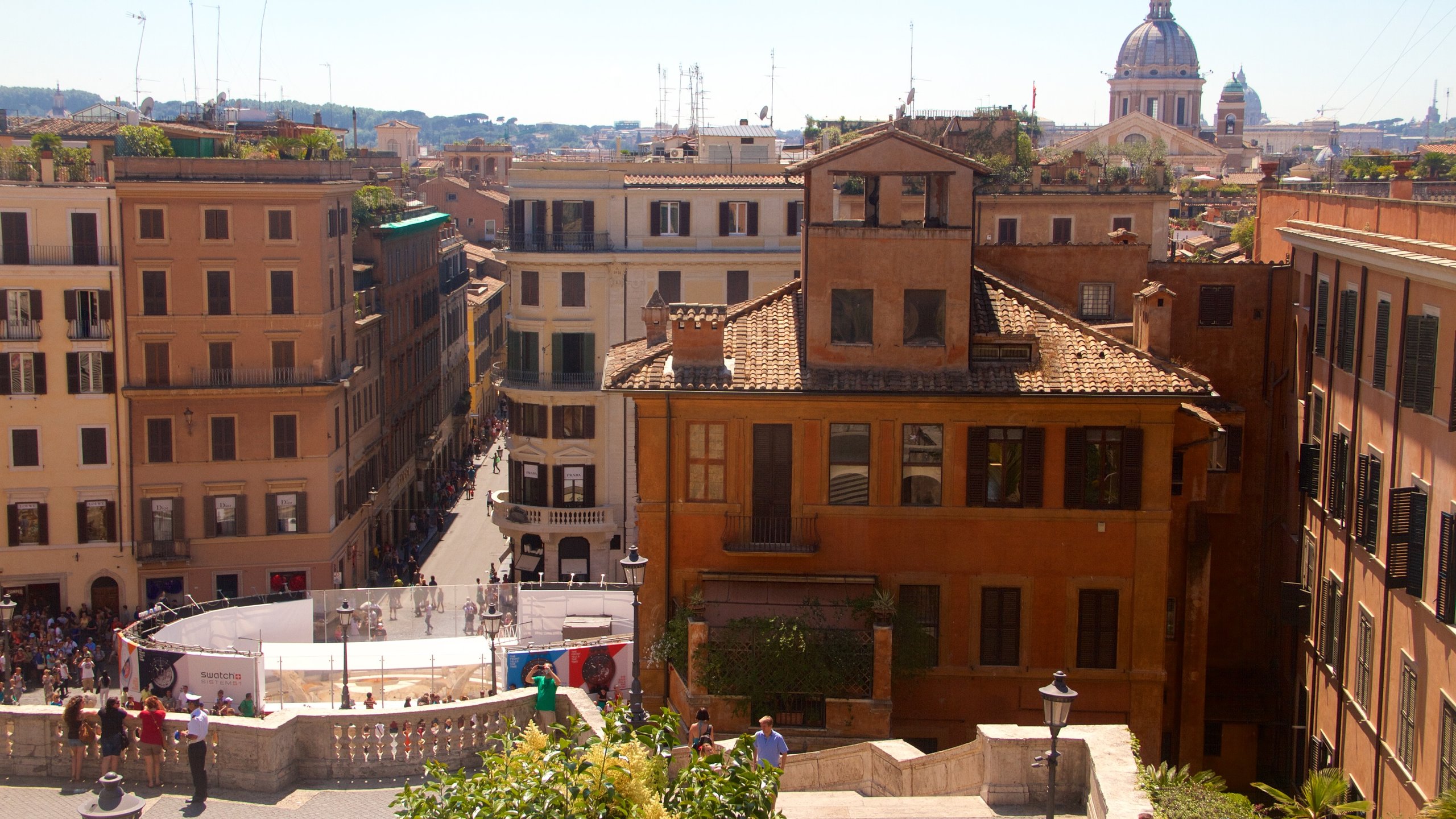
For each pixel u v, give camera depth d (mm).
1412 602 30641
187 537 69000
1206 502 37562
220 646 47031
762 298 38781
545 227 73375
